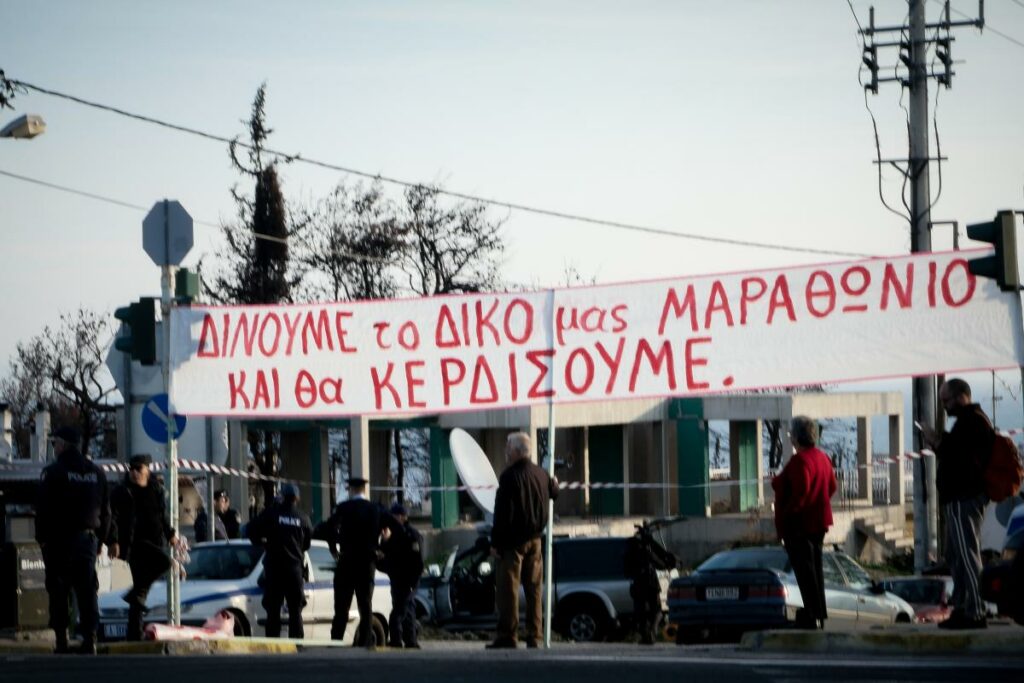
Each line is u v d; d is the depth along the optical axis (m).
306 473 43.03
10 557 21.28
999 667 11.40
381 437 45.84
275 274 53.62
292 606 18.47
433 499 40.34
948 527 13.31
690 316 17.66
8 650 17.28
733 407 45.59
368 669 11.95
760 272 17.52
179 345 18.44
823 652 13.28
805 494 14.53
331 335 18.41
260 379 18.44
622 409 44.12
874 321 17.20
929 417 33.03
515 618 15.98
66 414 64.94
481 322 18.14
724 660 12.25
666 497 45.72
